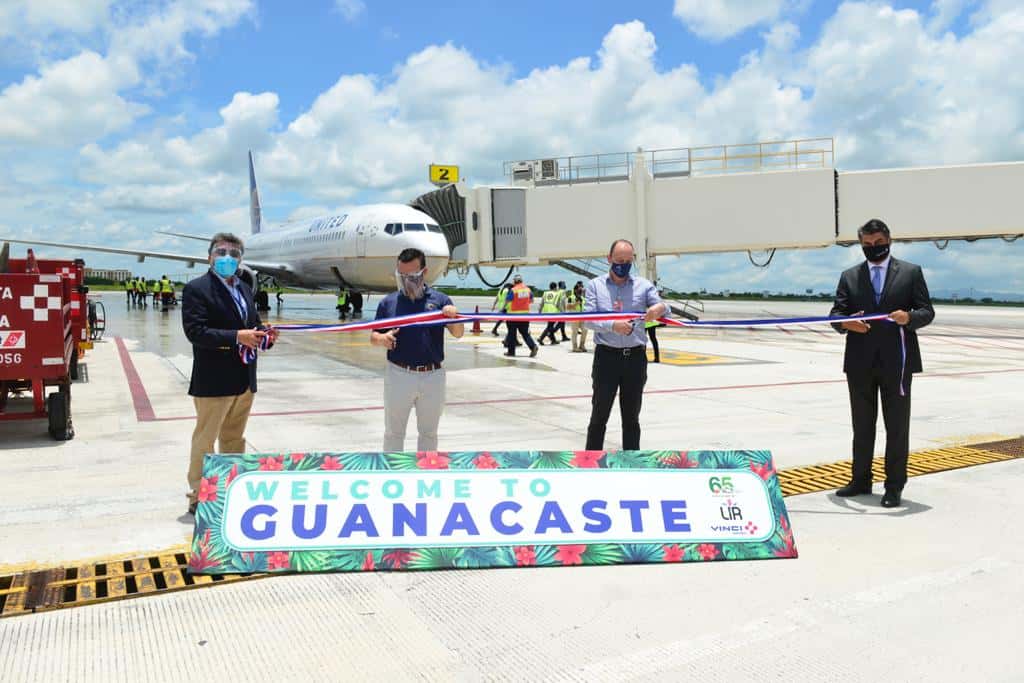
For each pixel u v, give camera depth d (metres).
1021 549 3.91
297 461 3.85
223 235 4.53
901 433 4.70
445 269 26.80
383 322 4.57
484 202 23.88
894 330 4.73
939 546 3.97
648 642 2.89
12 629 2.99
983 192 20.81
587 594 3.37
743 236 22.30
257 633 2.97
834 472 5.66
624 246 5.15
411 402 4.85
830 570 3.65
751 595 3.35
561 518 3.84
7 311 6.48
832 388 10.61
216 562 3.53
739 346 18.42
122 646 2.85
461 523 3.77
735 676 2.62
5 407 8.46
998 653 2.78
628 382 5.28
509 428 7.54
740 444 6.71
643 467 4.05
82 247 31.39
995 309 46.12
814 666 2.68
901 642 2.87
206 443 4.52
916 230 21.36
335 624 3.05
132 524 4.36
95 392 9.98
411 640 2.92
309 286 34.34
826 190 21.53
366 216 26.84
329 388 10.59
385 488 3.83
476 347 17.58
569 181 24.16
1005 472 5.62
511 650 2.83
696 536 3.84
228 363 4.47
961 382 11.18
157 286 42.44
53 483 5.30
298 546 3.61
